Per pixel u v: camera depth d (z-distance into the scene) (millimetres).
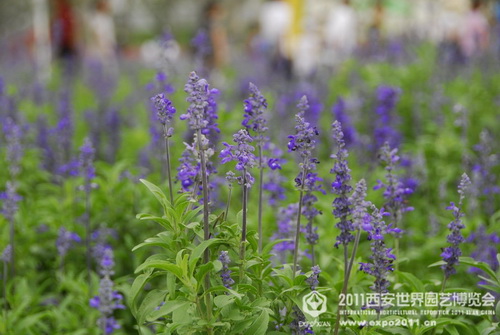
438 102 12750
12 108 11688
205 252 4926
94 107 16266
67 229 8469
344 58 18812
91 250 8422
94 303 6031
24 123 11648
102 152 12266
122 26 55344
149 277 4910
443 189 9117
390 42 18312
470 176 9094
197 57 10773
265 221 8094
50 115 14906
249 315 4984
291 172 10336
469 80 14773
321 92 14539
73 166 9102
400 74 14789
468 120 11922
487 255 7133
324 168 10398
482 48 17859
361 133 12398
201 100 4844
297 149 5160
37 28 24453
